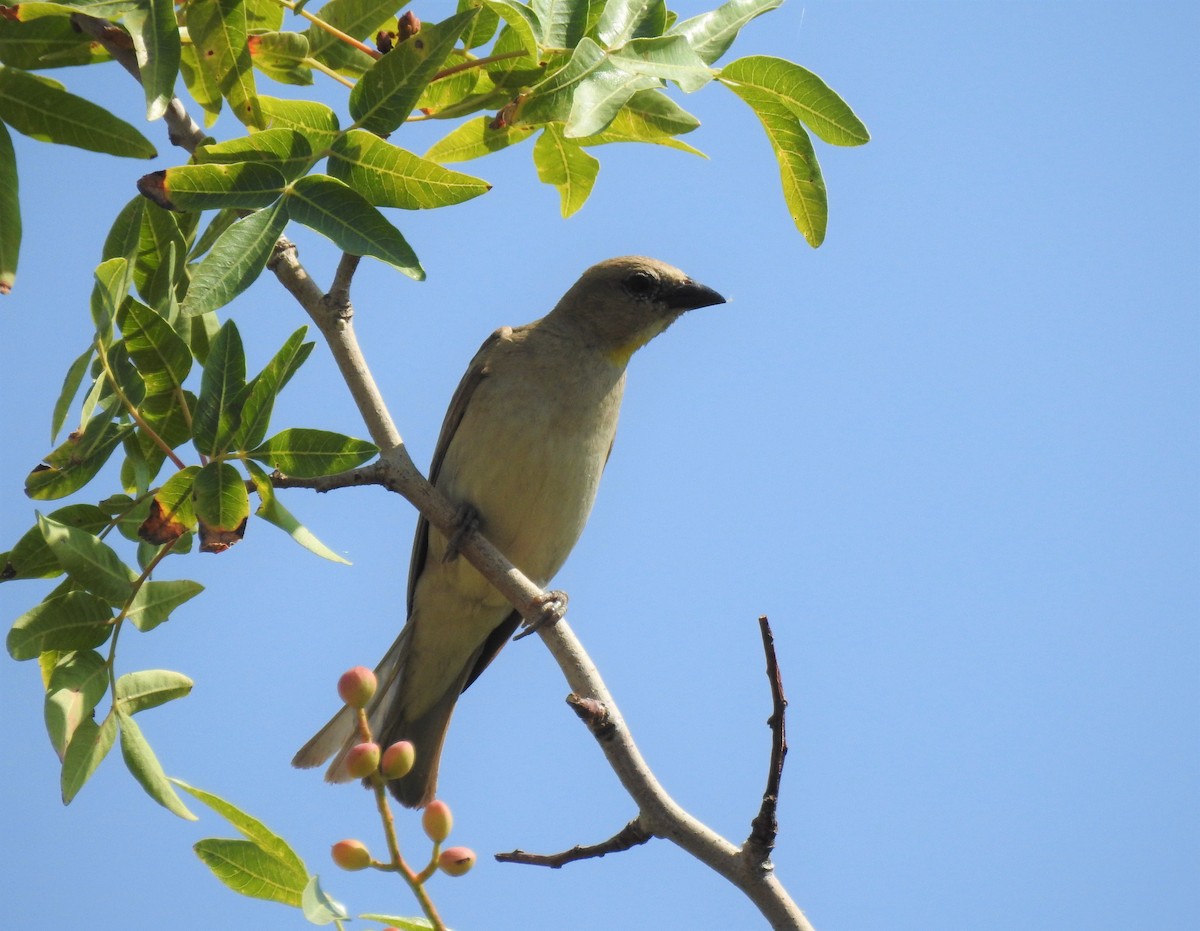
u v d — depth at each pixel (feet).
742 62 28.43
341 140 24.58
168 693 24.31
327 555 25.90
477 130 31.76
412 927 20.81
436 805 19.20
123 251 25.76
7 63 26.45
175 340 25.52
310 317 30.45
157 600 24.67
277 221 23.80
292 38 28.45
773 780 23.82
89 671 23.80
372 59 29.25
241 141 23.81
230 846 21.57
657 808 25.17
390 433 30.94
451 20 24.73
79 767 22.90
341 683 19.67
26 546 24.99
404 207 24.70
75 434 24.48
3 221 25.12
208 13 25.59
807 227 29.91
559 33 26.71
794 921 23.98
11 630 23.50
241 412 24.73
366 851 19.06
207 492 24.67
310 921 19.72
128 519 26.91
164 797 22.95
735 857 24.40
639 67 25.43
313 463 25.18
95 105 26.11
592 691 30.04
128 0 23.77
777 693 23.76
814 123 28.81
